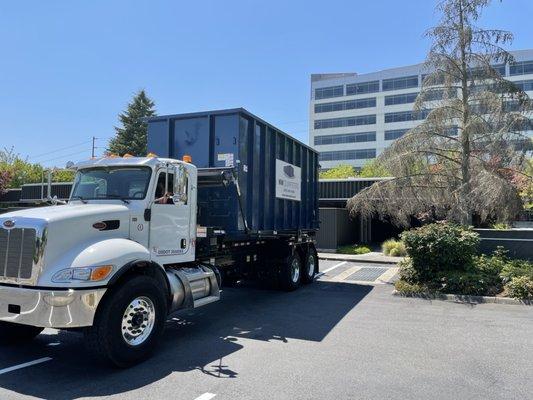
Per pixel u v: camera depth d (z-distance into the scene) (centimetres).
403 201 1433
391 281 1409
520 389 528
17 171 4722
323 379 555
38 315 550
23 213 606
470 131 1349
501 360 636
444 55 1417
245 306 1013
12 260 577
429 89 1453
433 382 548
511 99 1377
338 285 1333
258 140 1039
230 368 594
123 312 586
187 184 771
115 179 730
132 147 5941
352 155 10600
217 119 953
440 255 1180
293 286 1222
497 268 1199
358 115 10581
